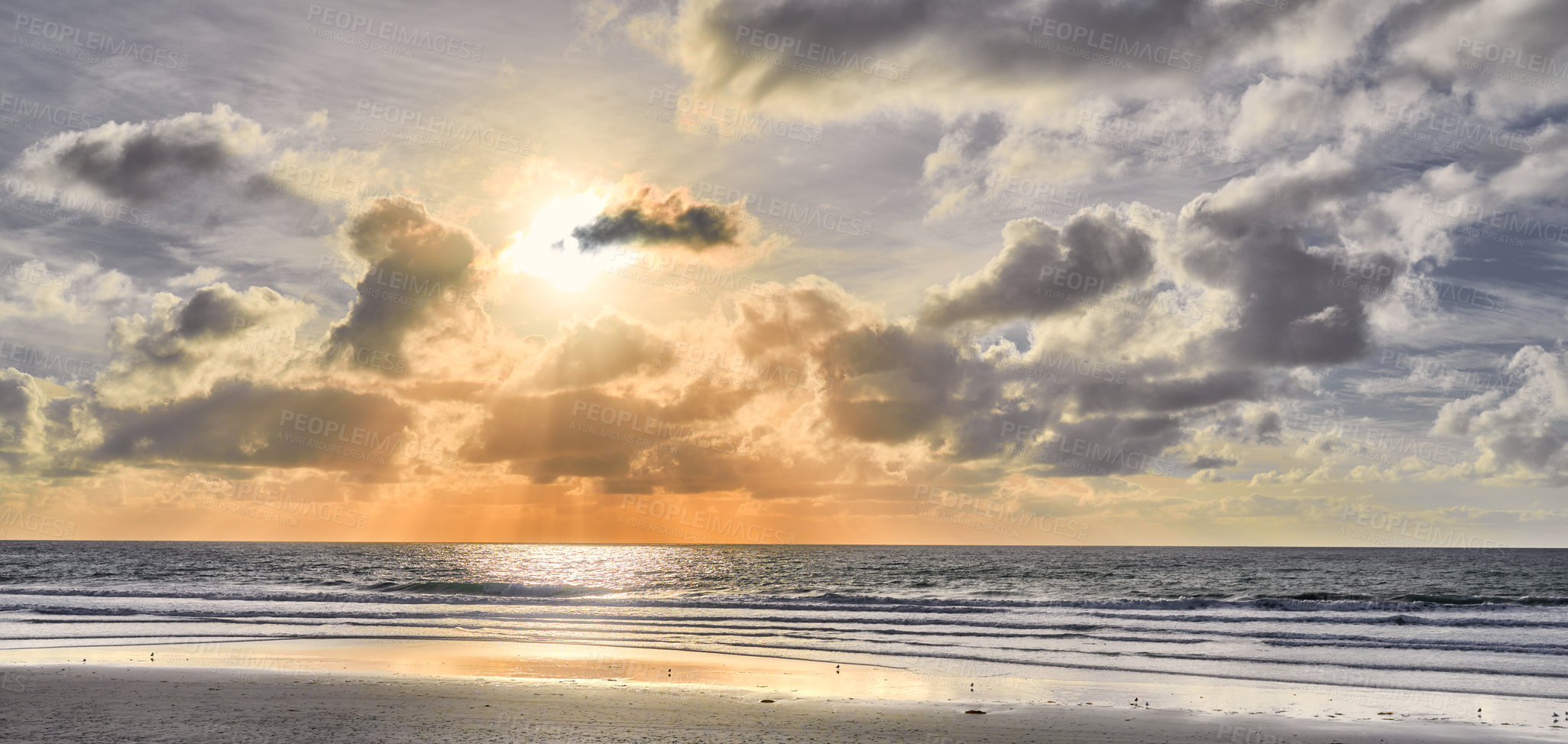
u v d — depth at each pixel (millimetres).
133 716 13516
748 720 13992
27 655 24203
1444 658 23203
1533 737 13695
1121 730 13719
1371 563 102688
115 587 53094
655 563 119062
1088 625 31250
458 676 19531
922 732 13297
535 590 52062
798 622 33438
